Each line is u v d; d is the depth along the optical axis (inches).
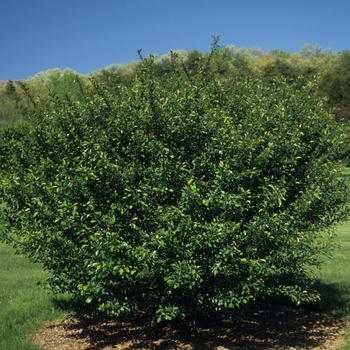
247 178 244.1
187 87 279.6
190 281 222.1
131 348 264.1
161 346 265.9
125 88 280.2
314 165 271.6
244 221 247.3
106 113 263.7
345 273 437.7
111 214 234.5
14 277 441.1
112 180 234.4
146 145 244.4
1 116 2322.8
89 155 246.2
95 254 221.8
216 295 236.7
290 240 238.1
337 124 290.0
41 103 296.0
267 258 236.4
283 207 257.0
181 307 238.7
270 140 248.8
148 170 238.4
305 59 3690.9
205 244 224.2
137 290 269.6
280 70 2285.9
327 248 269.7
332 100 1881.2
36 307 333.4
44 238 237.9
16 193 246.2
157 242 218.8
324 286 387.2
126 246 221.3
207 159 245.3
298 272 269.7
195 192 222.7
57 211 240.4
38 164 273.4
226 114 270.2
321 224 273.9
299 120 276.7
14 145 279.9
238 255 230.2
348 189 265.1
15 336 283.4
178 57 308.8
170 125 251.1
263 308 341.7
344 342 275.0
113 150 242.8
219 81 287.1
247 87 297.9
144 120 250.8
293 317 321.7
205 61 297.4
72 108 272.7
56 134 266.2
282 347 265.3
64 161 244.7
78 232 229.9
